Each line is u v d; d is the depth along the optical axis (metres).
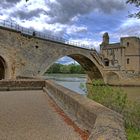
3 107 13.99
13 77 36.88
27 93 22.80
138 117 10.12
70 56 63.34
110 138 4.03
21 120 10.59
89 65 72.12
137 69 91.81
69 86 57.38
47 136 8.20
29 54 40.78
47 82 24.09
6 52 35.81
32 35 41.53
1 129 9.12
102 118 5.77
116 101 11.56
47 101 16.88
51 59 46.62
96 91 13.03
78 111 9.59
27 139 7.88
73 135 8.33
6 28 35.69
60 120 10.66
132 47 92.94
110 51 96.69
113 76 80.62
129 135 6.39
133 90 58.47
